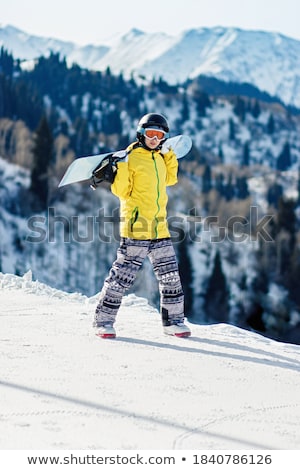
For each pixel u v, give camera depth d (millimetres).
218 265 88438
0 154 113875
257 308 89688
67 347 6977
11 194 96188
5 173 104000
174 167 8117
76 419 4828
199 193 127062
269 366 6754
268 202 158500
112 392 5523
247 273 91625
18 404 5074
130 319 8891
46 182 94875
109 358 6605
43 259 83812
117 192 7727
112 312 7668
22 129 126625
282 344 8227
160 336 7859
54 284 80875
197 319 87250
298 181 161125
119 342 7352
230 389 5840
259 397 5672
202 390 5754
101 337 7504
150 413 5062
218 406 5344
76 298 10461
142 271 55344
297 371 6641
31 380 5723
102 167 7730
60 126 185875
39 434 4500
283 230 94125
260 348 7645
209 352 7172
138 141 7895
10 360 6340
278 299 89812
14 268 82500
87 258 83375
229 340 7973
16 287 10789
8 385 5547
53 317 8555
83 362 6406
